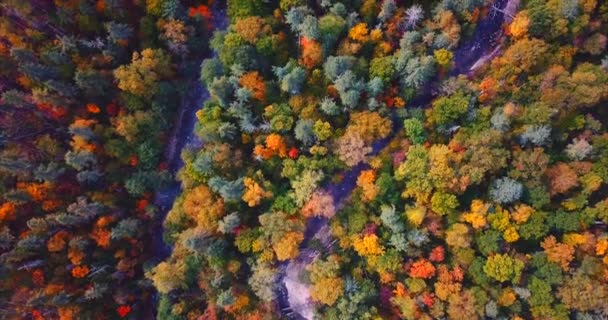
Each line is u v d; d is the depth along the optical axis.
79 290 56.94
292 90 56.66
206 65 57.06
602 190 55.19
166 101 60.50
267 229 55.00
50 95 54.56
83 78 54.53
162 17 57.16
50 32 56.69
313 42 55.78
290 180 58.06
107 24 55.03
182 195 59.00
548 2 55.34
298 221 56.41
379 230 56.72
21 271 55.22
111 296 58.50
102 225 57.06
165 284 53.81
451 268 54.69
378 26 57.41
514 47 55.31
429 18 58.22
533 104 55.28
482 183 56.41
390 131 57.34
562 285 52.41
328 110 56.31
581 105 54.47
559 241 54.94
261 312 56.31
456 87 57.16
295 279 61.16
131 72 55.44
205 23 60.59
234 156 57.00
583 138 55.22
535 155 53.62
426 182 53.94
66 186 57.59
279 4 58.47
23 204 55.88
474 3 55.38
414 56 56.69
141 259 61.03
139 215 60.62
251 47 56.53
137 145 59.56
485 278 53.06
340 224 58.16
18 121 56.28
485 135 54.78
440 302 53.72
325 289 53.94
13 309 54.53
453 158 54.50
